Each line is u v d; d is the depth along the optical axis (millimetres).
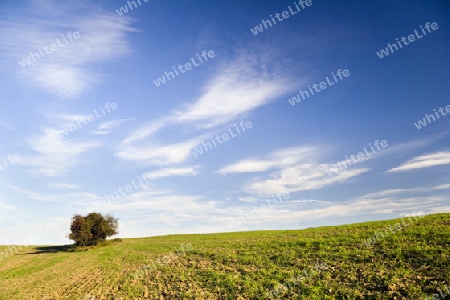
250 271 22375
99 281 27656
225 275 22156
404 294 13773
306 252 25812
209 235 76000
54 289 25984
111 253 53844
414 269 16734
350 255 21922
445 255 17672
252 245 35875
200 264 29219
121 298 20031
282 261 23844
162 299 18828
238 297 16844
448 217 32688
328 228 45844
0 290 27516
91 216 66562
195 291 19328
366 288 15234
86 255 54312
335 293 15211
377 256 20375
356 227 38781
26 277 35000
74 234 64312
